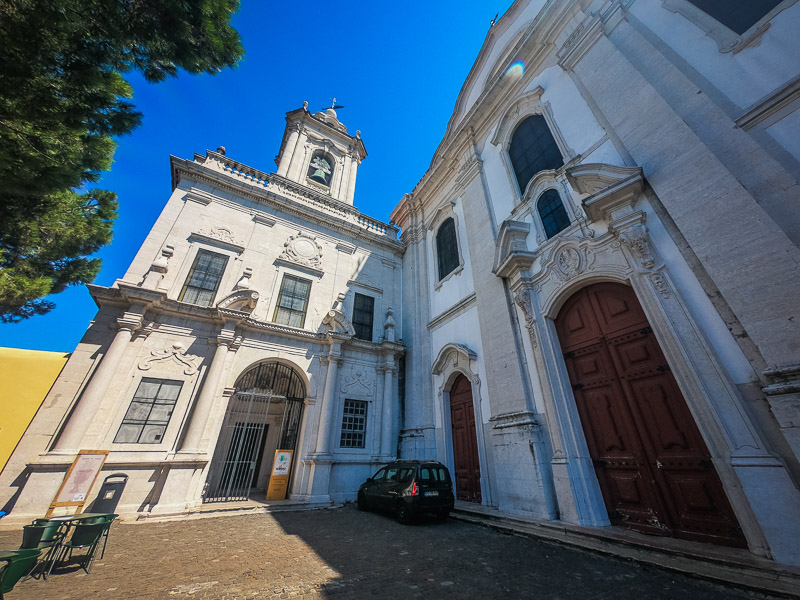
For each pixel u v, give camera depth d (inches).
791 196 171.8
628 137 261.3
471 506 324.2
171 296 394.0
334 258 549.6
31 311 370.6
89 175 218.1
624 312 249.4
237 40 174.7
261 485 520.7
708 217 198.8
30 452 277.0
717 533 177.6
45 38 132.9
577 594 136.1
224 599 134.5
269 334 429.7
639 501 216.7
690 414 200.5
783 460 156.1
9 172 164.4
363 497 354.6
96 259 395.9
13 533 229.6
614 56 293.0
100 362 323.6
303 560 183.9
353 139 745.0
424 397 465.1
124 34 148.7
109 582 151.1
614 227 247.0
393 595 137.8
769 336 164.6
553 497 256.5
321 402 434.6
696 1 250.1
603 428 248.5
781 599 122.1
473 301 421.4
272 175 551.5
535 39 408.2
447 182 568.4
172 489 309.3
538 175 345.7
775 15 204.7
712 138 209.8
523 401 297.1
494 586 145.9
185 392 355.9
